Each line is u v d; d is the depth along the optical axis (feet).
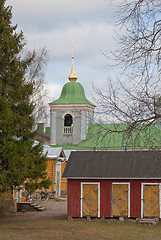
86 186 87.04
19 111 81.56
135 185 84.99
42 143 87.76
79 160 91.45
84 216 86.17
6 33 79.71
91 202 86.33
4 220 87.04
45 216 94.63
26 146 78.79
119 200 85.30
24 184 84.64
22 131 81.20
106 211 85.46
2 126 73.72
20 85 81.61
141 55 37.88
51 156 137.49
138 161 87.92
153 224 79.97
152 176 82.58
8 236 65.31
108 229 74.90
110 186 85.97
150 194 84.02
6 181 73.67
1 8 80.84
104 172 86.02
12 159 73.51
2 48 78.18
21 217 92.68
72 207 87.04
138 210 84.12
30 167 81.41
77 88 216.95
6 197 96.63
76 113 207.82
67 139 208.44
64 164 170.50
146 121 41.09
